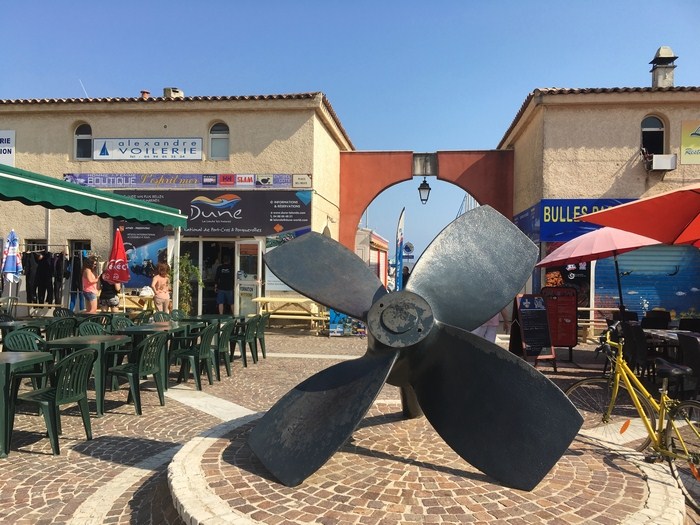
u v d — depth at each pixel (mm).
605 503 3117
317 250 4078
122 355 7512
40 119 14484
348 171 17094
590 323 12500
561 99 12852
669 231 7555
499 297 3877
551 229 13102
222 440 4090
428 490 3234
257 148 13945
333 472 3500
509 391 3502
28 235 14492
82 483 4070
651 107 12898
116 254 11383
